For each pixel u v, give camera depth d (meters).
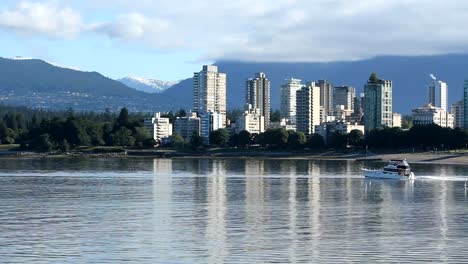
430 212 151.50
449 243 113.31
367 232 123.38
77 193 191.25
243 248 109.06
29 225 129.38
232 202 169.50
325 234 121.19
